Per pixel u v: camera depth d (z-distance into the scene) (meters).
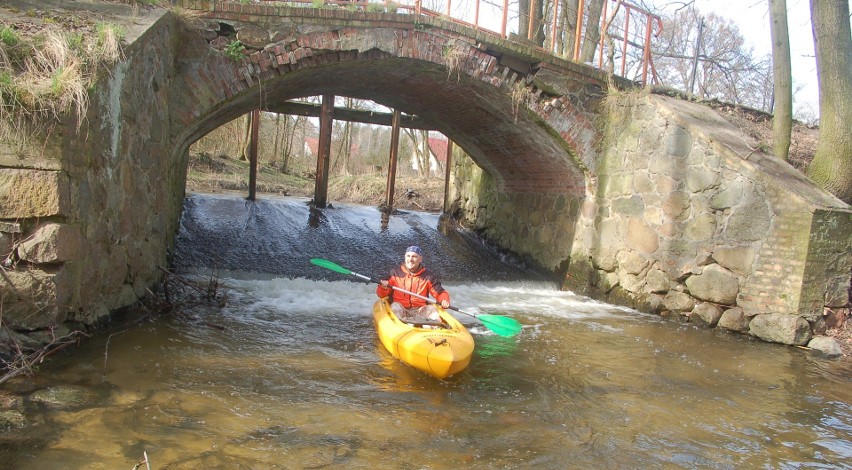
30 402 4.17
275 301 8.34
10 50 4.75
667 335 7.90
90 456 3.55
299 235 12.41
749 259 8.06
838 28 8.69
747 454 4.38
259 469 3.61
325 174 14.82
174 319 6.79
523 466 3.94
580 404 5.19
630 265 9.66
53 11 5.88
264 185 19.39
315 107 15.31
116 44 5.34
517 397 5.26
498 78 9.34
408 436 4.28
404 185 21.45
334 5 8.46
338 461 3.80
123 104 5.70
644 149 9.44
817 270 7.57
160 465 3.54
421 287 6.93
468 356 5.51
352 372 5.60
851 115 8.73
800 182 8.08
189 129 8.07
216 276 8.93
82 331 5.30
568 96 9.95
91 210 5.27
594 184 10.49
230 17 7.53
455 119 12.08
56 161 4.62
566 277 11.20
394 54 8.51
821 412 5.35
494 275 12.13
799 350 7.46
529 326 7.99
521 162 12.12
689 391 5.71
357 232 13.36
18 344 4.62
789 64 9.26
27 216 4.60
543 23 13.84
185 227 11.30
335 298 8.91
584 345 7.16
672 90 10.59
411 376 5.60
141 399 4.46
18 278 4.60
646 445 4.42
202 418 4.26
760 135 10.43
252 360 5.68
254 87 7.88
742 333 8.12
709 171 8.49
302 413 4.53
